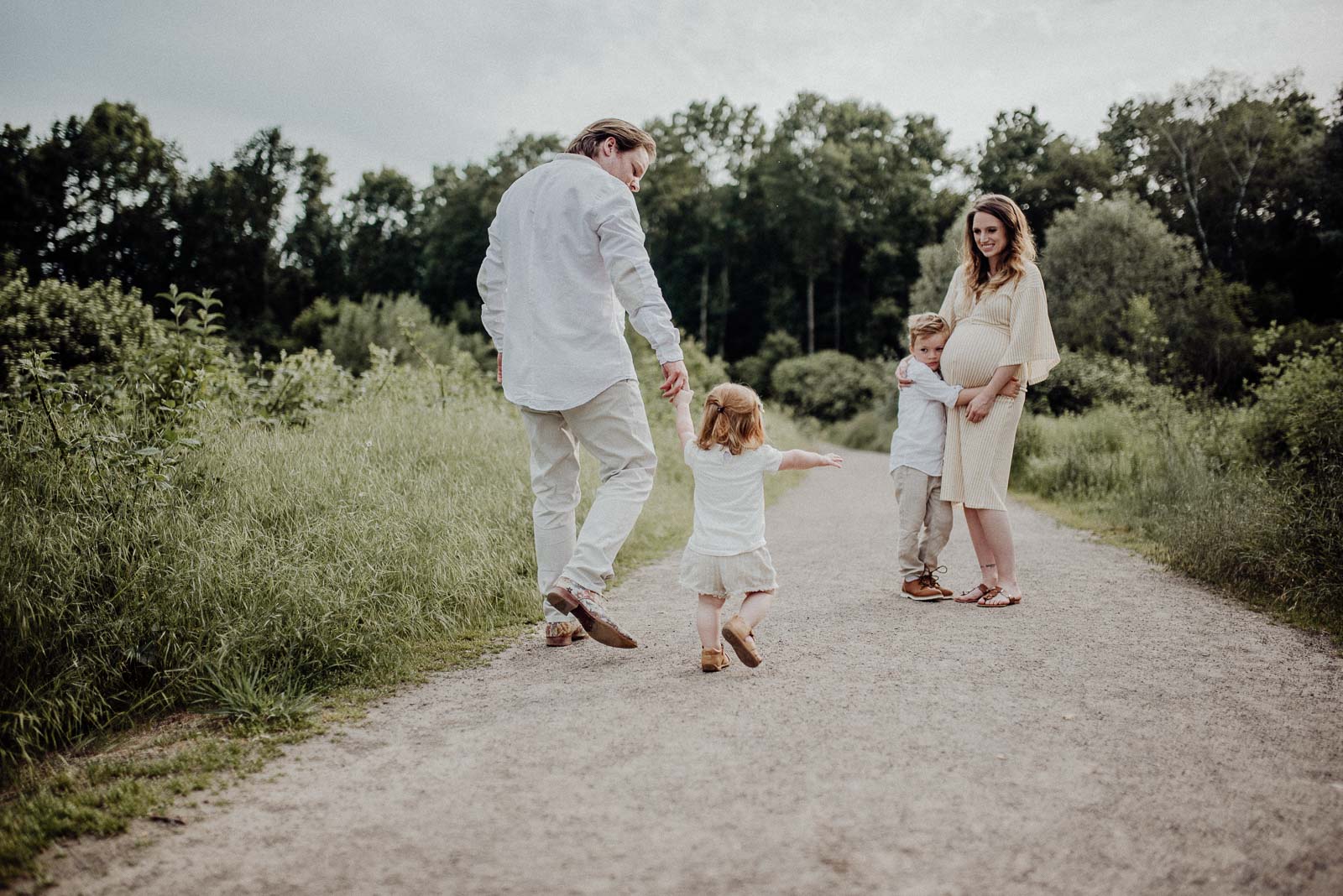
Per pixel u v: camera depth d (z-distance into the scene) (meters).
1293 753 2.53
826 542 6.89
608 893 1.80
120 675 3.12
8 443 4.02
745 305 61.94
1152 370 18.88
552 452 3.79
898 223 55.56
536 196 3.62
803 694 3.03
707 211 59.38
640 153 3.80
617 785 2.33
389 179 70.06
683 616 4.36
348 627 3.58
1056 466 10.27
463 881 1.87
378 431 6.56
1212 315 22.81
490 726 2.83
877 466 18.14
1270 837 2.03
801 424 37.16
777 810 2.16
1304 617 4.14
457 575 4.34
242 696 3.00
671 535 7.09
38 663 2.98
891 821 2.10
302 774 2.50
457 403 9.27
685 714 2.86
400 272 67.38
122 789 2.41
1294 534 4.75
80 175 57.44
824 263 56.84
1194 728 2.71
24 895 1.88
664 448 11.28
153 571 3.47
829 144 55.97
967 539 6.76
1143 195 44.12
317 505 4.57
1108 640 3.73
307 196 65.19
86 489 3.88
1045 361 4.46
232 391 7.26
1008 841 2.01
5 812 2.28
